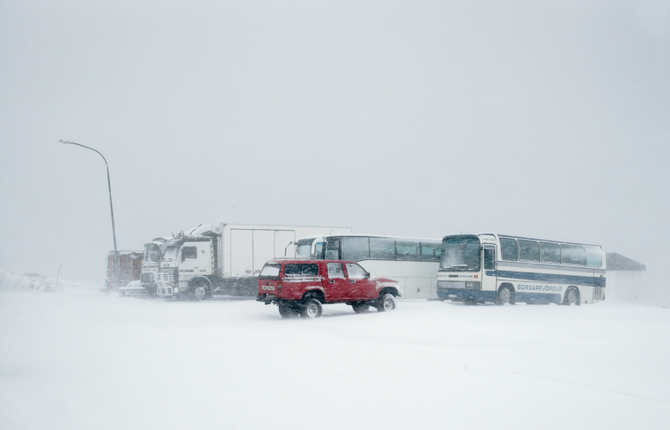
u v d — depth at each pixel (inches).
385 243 984.3
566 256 1000.9
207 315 738.2
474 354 403.2
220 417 238.4
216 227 1106.1
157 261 1176.8
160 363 366.0
